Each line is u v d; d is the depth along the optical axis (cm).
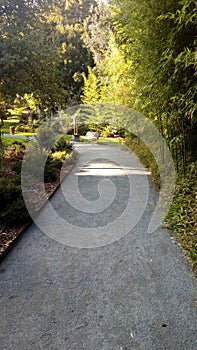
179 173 374
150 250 266
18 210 315
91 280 218
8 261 249
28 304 189
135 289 205
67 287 209
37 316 178
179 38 266
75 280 218
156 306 186
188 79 272
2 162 529
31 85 698
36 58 667
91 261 249
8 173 482
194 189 327
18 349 153
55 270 233
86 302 191
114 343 156
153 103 357
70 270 233
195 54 211
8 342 157
